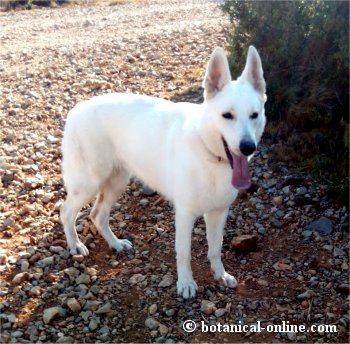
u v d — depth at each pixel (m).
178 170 1.41
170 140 1.46
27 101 2.82
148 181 1.60
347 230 1.75
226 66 1.37
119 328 1.38
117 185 1.71
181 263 1.50
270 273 1.59
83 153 1.60
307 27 2.23
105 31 4.36
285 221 1.81
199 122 1.37
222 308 1.45
